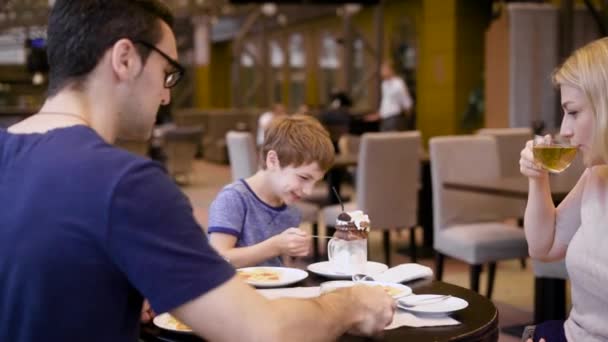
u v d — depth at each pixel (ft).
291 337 3.99
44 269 3.71
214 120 48.78
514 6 26.08
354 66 53.78
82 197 3.74
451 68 38.78
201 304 3.82
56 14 4.20
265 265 7.52
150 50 4.26
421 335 5.03
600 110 5.76
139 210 3.74
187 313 3.83
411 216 17.40
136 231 3.73
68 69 4.18
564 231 6.63
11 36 69.82
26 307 3.75
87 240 3.72
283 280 6.30
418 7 45.19
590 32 27.40
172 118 53.42
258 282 6.20
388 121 34.55
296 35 62.95
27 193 3.82
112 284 3.81
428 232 19.72
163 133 36.60
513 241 13.73
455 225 14.67
